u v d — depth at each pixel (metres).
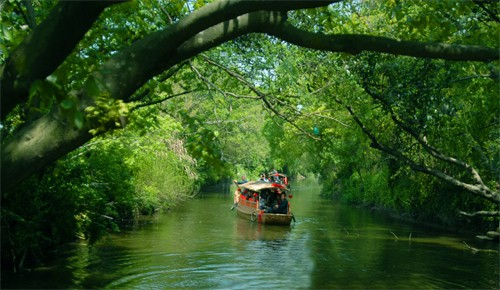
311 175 93.94
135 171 21.27
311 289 11.07
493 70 14.20
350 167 36.91
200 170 38.88
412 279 12.24
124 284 10.91
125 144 15.75
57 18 3.50
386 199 28.30
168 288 10.77
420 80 16.34
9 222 10.79
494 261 14.59
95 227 14.23
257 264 13.66
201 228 20.73
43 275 11.09
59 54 3.61
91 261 12.87
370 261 14.38
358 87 16.66
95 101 3.65
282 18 4.38
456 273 12.96
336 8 11.83
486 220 20.17
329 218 26.09
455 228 21.84
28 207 10.98
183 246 16.08
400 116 17.44
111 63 3.84
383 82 17.66
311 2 4.10
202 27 3.93
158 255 14.36
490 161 18.47
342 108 16.81
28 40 3.56
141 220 22.50
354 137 21.67
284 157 31.89
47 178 11.43
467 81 16.31
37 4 9.07
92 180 14.37
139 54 3.87
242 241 17.66
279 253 15.44
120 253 14.37
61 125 3.62
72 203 12.43
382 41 4.52
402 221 24.95
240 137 38.44
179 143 25.73
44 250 13.32
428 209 23.77
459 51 4.57
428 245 17.41
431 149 16.81
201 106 20.09
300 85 12.26
